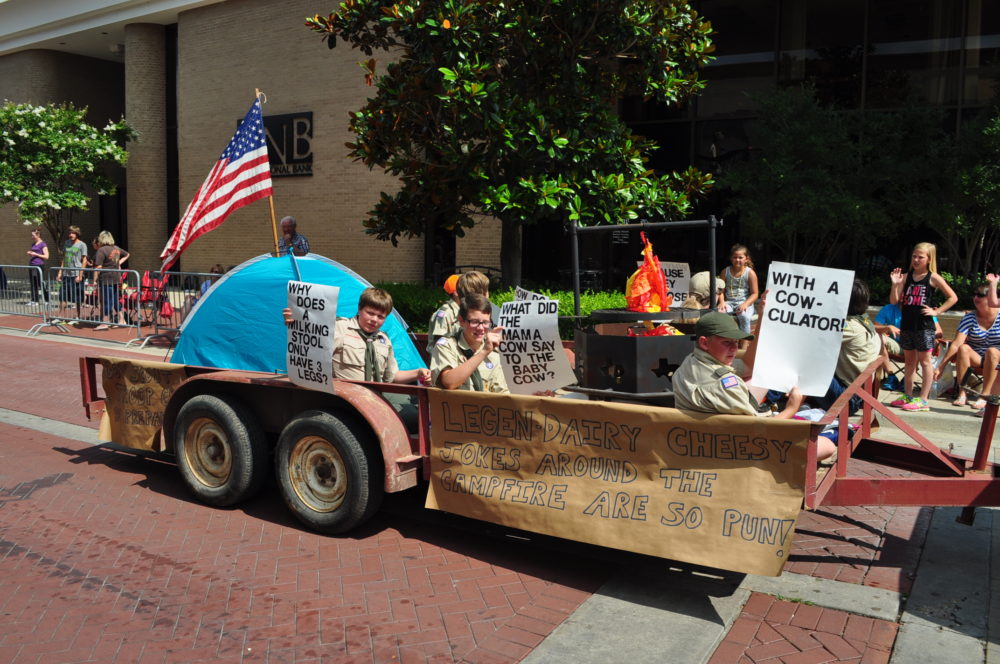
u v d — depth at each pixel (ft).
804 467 12.59
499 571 15.08
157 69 74.64
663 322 16.76
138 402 20.07
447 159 33.60
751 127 48.14
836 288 13.61
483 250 53.78
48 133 66.08
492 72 33.68
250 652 12.05
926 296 27.09
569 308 34.17
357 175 59.62
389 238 37.70
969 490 13.99
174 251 21.24
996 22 42.34
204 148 69.05
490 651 12.10
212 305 20.79
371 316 17.69
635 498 13.80
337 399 16.76
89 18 75.15
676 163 50.24
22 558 15.48
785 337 14.05
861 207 38.58
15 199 66.39
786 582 14.58
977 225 39.32
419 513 18.24
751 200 41.47
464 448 15.55
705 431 13.28
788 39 47.14
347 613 13.32
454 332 16.48
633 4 32.81
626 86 36.91
